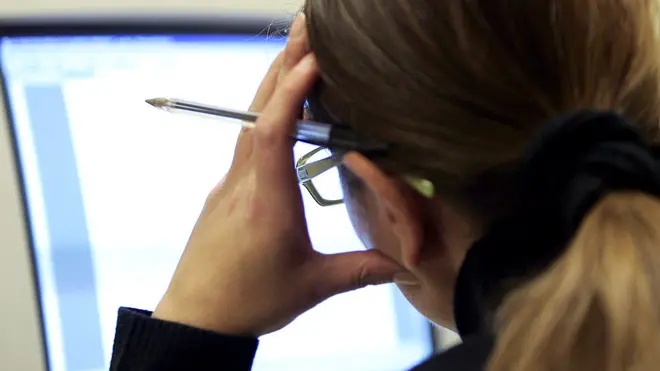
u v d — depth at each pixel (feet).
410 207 1.44
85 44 2.70
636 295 1.06
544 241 1.29
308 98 1.62
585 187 1.16
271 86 1.77
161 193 2.77
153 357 1.69
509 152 1.31
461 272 1.44
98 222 2.71
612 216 1.12
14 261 2.66
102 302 2.72
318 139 1.53
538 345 1.11
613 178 1.16
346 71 1.45
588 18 1.33
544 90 1.31
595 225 1.12
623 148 1.16
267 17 2.91
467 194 1.37
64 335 2.70
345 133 1.49
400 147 1.40
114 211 2.73
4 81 2.63
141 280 2.76
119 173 2.73
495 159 1.32
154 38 2.78
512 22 1.30
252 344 1.73
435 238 1.49
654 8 1.40
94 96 2.71
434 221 1.47
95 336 2.72
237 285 1.72
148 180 2.76
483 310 1.37
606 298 1.07
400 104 1.37
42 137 2.66
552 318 1.11
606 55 1.34
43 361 2.68
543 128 1.22
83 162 2.70
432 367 1.32
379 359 3.03
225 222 1.75
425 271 1.58
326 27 1.49
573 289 1.10
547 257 1.28
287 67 1.65
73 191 2.69
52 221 2.68
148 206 2.76
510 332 1.15
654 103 1.38
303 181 1.76
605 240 1.10
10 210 2.65
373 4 1.38
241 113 1.70
